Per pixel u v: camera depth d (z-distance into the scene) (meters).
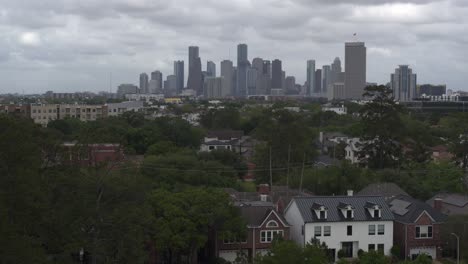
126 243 53.00
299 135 122.88
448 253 76.38
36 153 47.31
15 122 45.62
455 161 126.06
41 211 44.66
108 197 54.34
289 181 105.25
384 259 55.88
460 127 187.12
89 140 58.97
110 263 51.12
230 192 93.12
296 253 50.25
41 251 43.41
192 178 97.38
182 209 66.75
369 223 76.81
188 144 158.12
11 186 42.00
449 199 86.62
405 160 126.44
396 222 79.06
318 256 50.97
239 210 72.69
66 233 48.56
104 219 52.66
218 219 68.94
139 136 136.38
